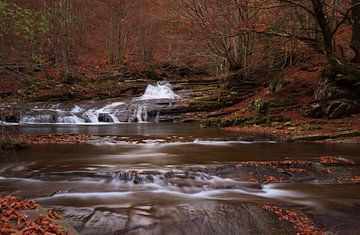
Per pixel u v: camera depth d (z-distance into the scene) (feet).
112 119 83.56
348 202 23.12
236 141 48.55
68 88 32.42
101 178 28.02
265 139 49.11
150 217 19.67
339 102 57.77
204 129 64.23
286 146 43.93
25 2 42.60
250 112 70.64
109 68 108.99
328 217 20.51
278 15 73.82
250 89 89.10
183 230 18.69
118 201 22.82
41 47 45.47
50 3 74.02
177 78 128.98
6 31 27.68
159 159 34.76
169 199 23.49
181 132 59.36
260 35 83.41
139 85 106.63
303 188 26.94
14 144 40.52
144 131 61.87
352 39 64.39
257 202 22.98
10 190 25.17
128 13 140.15
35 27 29.55
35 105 88.07
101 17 133.80
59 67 33.94
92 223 18.75
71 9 96.12
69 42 88.02
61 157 36.01
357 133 48.67
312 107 60.39
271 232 18.78
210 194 25.36
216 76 116.47
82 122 80.94
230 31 82.74
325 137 48.47
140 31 146.20
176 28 87.56
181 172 28.71
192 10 84.58
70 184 26.94
